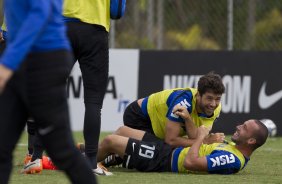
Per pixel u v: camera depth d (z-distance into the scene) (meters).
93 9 16.05
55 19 10.18
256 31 34.84
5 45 17.08
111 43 32.25
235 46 34.12
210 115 17.22
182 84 28.83
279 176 17.00
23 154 21.64
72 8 15.95
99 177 16.14
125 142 17.16
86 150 16.22
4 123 10.16
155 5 37.25
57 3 10.24
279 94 28.72
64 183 15.23
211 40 35.53
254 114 28.67
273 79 28.78
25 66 10.02
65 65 10.26
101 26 16.08
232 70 28.75
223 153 16.53
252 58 28.80
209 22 35.53
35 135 16.59
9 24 10.26
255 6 34.78
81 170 10.57
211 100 16.67
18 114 10.30
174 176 16.39
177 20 36.47
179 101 17.05
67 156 10.44
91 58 16.12
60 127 10.30
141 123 18.36
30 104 10.15
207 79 16.66
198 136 16.72
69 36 15.90
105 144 17.28
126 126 18.33
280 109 28.69
